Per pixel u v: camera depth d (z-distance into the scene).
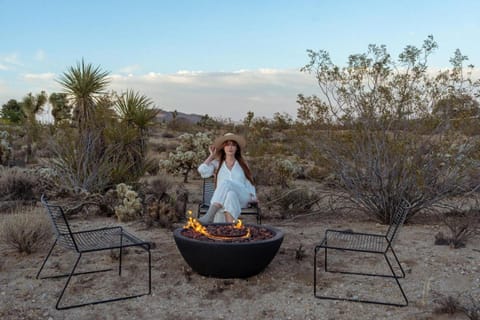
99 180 9.43
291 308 4.28
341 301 4.45
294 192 8.62
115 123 11.02
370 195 7.73
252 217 8.19
